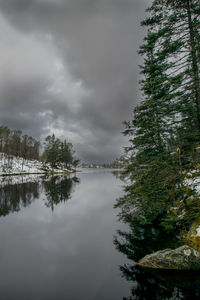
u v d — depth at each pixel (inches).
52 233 419.2
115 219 525.7
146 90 400.8
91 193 1035.3
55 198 888.9
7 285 219.6
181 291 197.5
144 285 212.4
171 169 321.1
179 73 296.7
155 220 425.7
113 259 283.4
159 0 291.7
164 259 238.4
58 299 191.0
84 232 421.7
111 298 191.3
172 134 343.0
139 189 373.1
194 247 261.4
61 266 267.0
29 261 285.1
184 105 301.7
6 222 514.0
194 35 277.4
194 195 323.6
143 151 410.9
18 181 1673.2
